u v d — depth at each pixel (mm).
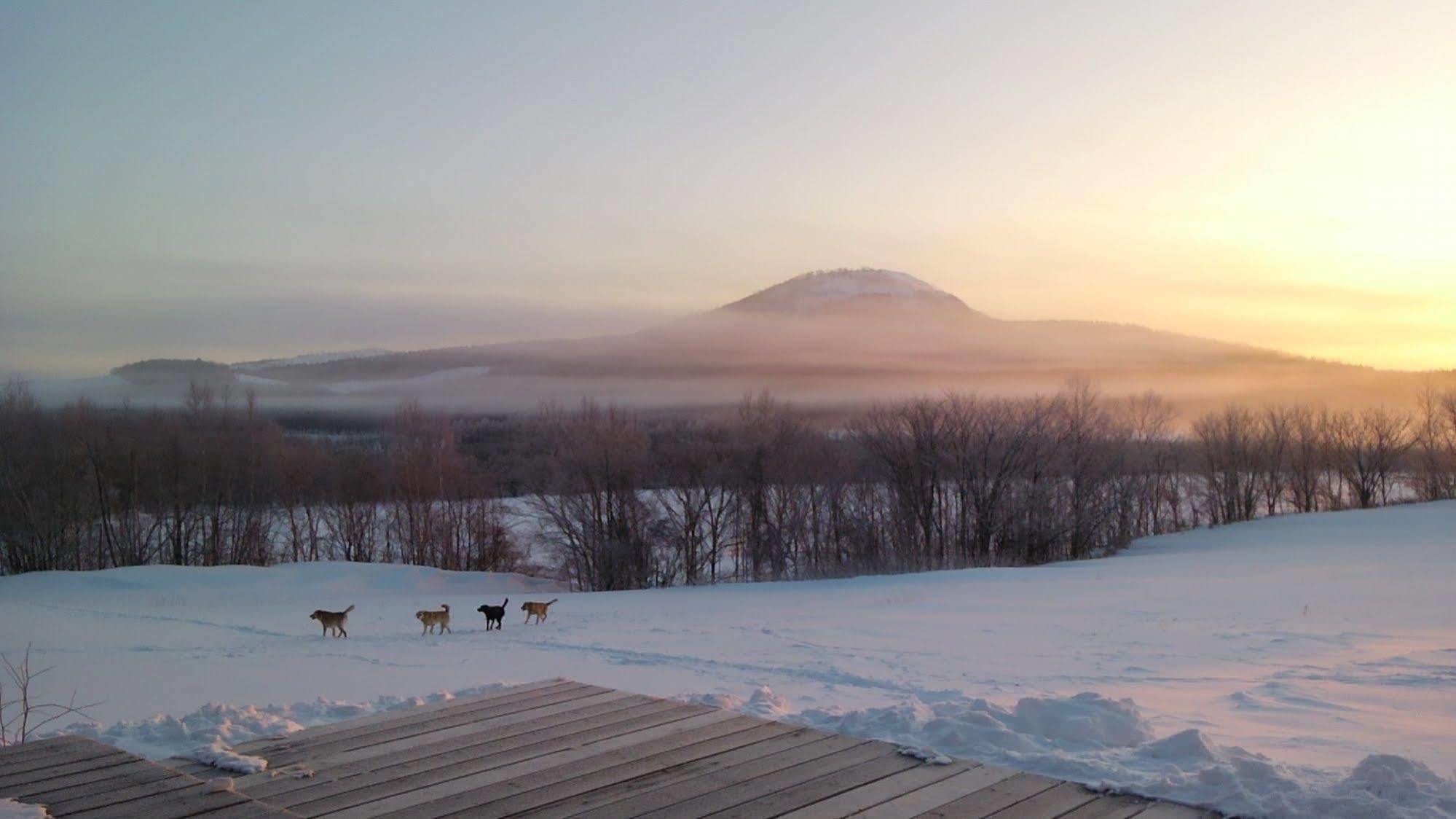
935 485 42625
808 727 5223
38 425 43375
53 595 31172
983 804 3951
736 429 44500
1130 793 4051
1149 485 52156
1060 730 5109
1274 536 38000
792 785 4227
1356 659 10203
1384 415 54375
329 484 48375
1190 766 4441
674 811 3918
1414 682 8531
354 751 4887
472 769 4535
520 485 47844
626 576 42562
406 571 39656
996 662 11062
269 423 48750
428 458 48844
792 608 20062
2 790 4160
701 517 43969
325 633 17281
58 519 42375
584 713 5578
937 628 15141
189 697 9820
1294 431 55094
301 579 36656
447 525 48156
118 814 3852
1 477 41469
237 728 5828
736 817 3836
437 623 17812
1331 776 4270
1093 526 41500
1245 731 6473
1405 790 3855
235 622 21109
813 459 43719
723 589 29406
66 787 4195
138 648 15312
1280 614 15344
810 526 44969
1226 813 3814
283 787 4324
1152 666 10414
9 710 9125
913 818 3789
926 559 37906
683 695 6602
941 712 5688
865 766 4496
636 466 43000
